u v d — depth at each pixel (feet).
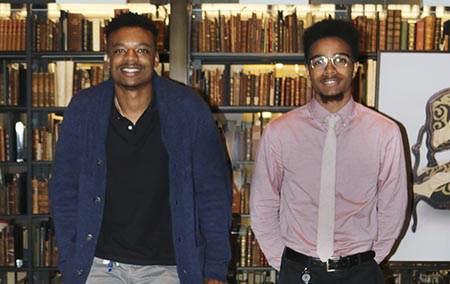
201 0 13.57
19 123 13.85
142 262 7.41
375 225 8.00
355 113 7.94
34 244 13.87
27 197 13.82
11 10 13.69
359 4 13.52
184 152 7.42
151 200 7.37
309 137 7.95
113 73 7.24
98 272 7.47
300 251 7.92
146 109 7.41
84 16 13.78
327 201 7.82
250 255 13.79
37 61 13.79
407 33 13.47
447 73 12.52
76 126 7.48
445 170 12.62
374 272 7.93
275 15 13.65
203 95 13.64
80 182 7.45
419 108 12.60
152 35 7.33
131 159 7.34
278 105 13.67
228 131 13.84
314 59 7.65
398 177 7.93
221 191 7.69
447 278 13.57
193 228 7.47
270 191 8.25
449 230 12.73
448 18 13.53
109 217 7.43
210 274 7.68
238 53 13.48
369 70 13.41
